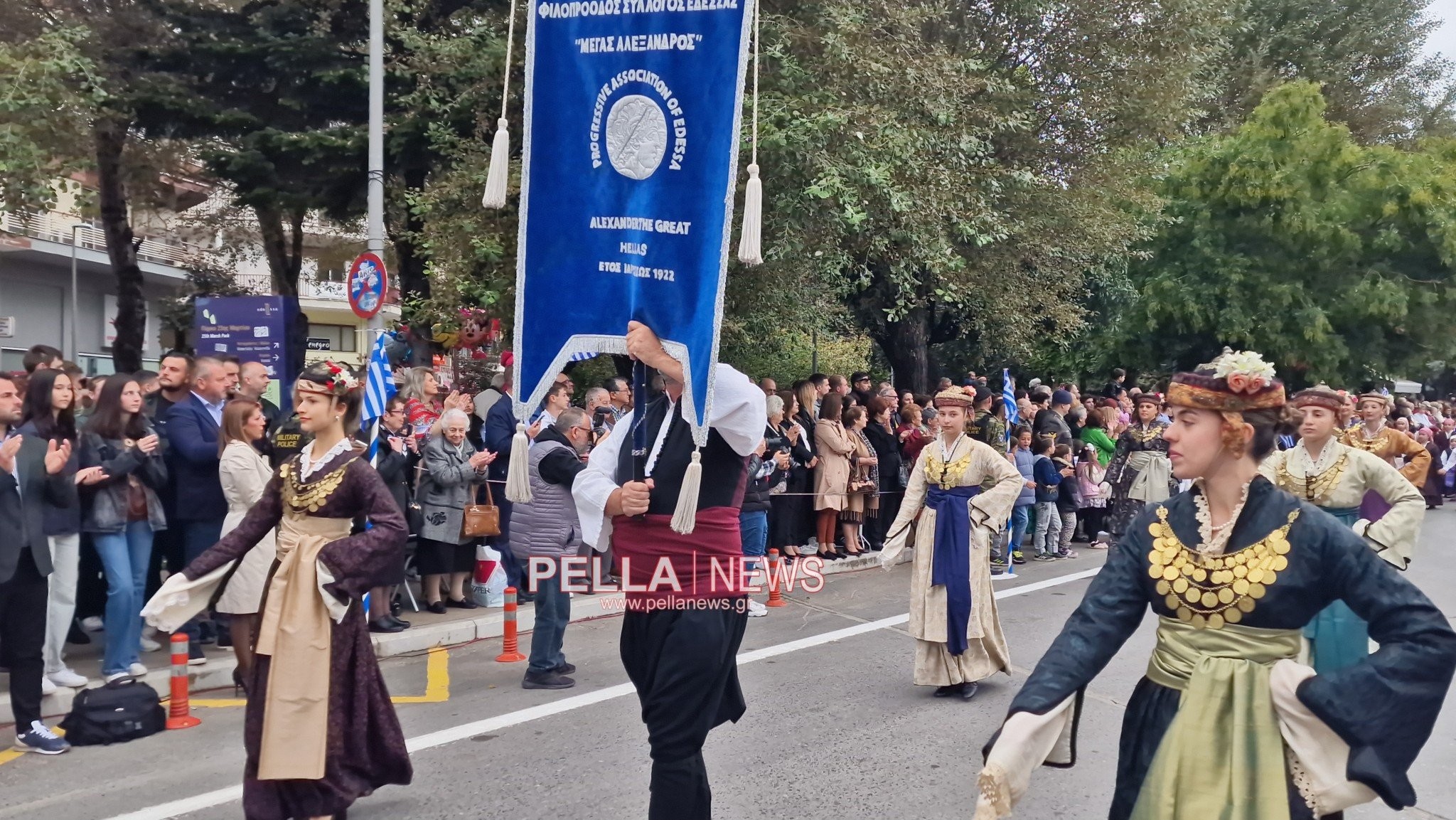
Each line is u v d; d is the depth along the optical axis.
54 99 11.77
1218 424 2.67
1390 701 2.44
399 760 4.50
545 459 6.64
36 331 24.38
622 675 7.16
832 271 12.59
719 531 3.67
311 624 4.28
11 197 12.10
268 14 12.91
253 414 6.42
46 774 5.23
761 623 8.77
